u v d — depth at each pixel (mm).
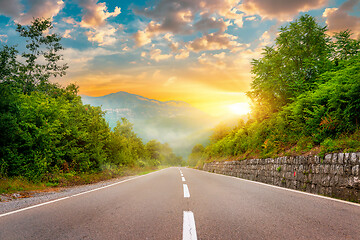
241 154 20906
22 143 10711
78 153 14891
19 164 10078
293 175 9289
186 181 10805
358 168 5945
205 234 2875
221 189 7637
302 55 13438
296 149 10117
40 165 10844
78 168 14453
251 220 3555
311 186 7941
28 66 22219
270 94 15188
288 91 13820
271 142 13695
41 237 2803
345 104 8891
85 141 15828
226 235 2834
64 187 10531
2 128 9406
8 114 9703
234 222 3434
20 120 10633
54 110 12852
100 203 5117
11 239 2734
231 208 4469
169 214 3969
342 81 8844
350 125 8242
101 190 7641
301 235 2838
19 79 19734
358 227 3174
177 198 5711
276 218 3682
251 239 2695
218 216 3814
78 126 15695
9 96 10227
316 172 7781
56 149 12609
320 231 2998
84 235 2863
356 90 8148
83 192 7227
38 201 5742
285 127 13438
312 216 3820
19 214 4152
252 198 5715
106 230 3064
